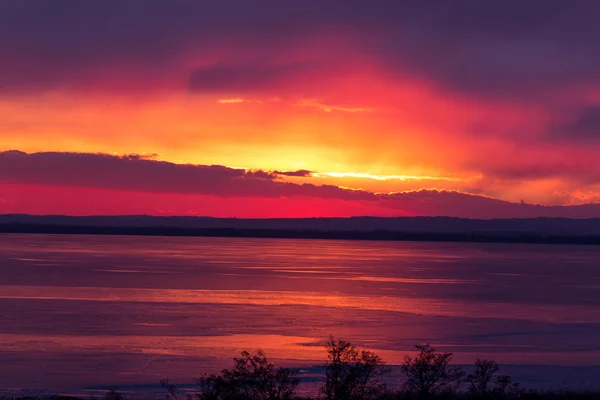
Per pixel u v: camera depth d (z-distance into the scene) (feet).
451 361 105.91
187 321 146.41
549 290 240.12
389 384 83.05
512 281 281.74
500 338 131.23
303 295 205.98
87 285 226.17
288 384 71.05
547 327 146.82
